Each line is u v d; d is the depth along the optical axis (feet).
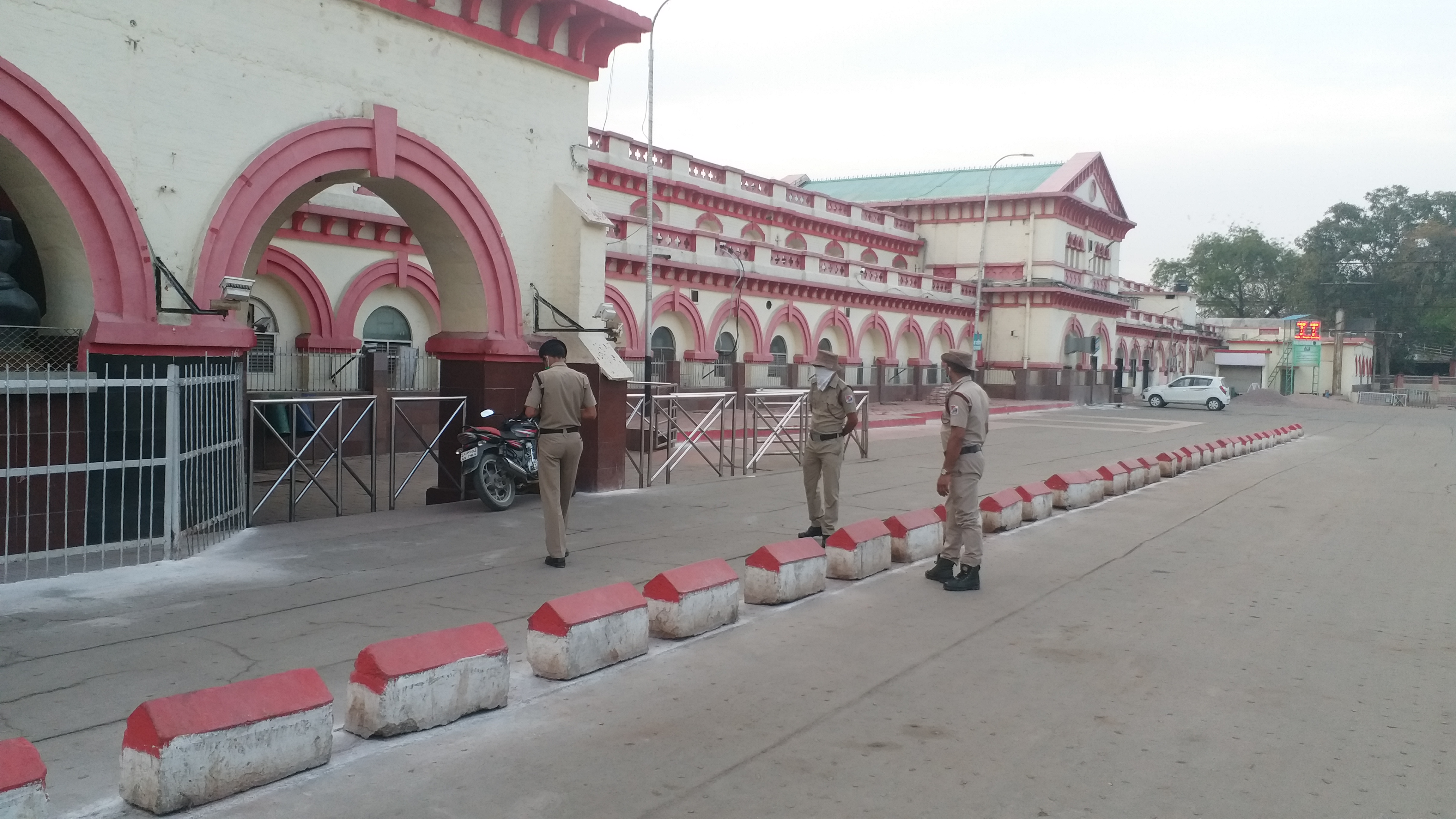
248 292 28.94
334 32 32.83
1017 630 21.68
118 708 16.20
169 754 12.39
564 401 27.27
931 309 133.90
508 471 36.99
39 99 25.35
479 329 39.19
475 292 38.88
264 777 13.35
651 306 76.18
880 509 39.52
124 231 27.27
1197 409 155.12
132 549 27.61
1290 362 229.66
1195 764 14.43
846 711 16.52
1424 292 254.06
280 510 37.52
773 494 42.98
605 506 38.63
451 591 24.48
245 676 17.90
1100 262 164.96
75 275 27.07
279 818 12.41
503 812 12.64
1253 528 36.52
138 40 27.55
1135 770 14.19
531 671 18.49
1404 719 16.48
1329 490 49.29
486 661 16.33
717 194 108.17
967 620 22.50
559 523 27.25
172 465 27.07
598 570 27.09
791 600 24.08
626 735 15.35
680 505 39.19
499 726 15.71
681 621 20.70
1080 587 26.07
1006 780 13.79
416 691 15.37
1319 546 33.01
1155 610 23.65
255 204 30.58
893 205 151.74
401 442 58.44
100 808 12.59
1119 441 82.02
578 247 41.11
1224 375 236.02
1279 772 14.19
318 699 14.07
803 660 19.35
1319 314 266.16
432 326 68.03
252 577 25.50
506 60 39.19
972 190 154.40
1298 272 271.69
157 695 16.81
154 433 26.66
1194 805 13.06
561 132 41.86
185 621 21.31
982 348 147.02
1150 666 19.15
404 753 14.56
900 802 13.05
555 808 12.78
